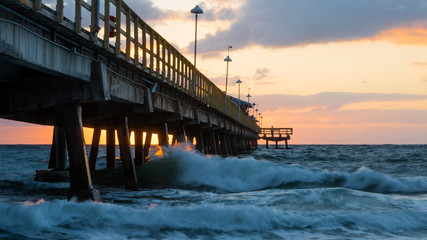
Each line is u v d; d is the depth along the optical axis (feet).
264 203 40.29
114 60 45.91
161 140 75.87
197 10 100.94
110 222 31.01
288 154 229.25
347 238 29.45
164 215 32.32
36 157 182.19
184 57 80.07
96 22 36.09
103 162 133.08
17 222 30.25
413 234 30.91
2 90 36.06
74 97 35.99
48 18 29.09
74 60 34.19
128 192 52.39
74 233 28.53
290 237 29.50
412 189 56.13
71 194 36.09
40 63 29.45
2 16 25.94
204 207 33.47
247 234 30.04
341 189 45.57
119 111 54.65
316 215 34.91
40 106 35.65
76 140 36.11
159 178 64.13
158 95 62.80
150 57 57.00
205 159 70.44
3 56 26.18
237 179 62.34
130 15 47.78
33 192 52.37
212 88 114.73
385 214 35.37
